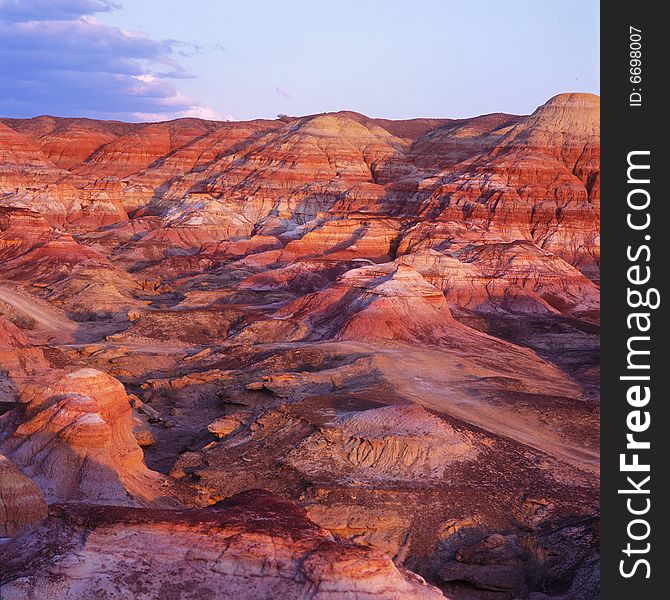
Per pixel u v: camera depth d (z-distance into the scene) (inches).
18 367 3006.9
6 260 5733.3
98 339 4271.7
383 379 3006.9
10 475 1546.5
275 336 4082.2
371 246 6683.1
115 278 5551.2
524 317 5039.4
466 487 2048.5
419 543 1867.6
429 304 4148.6
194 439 2596.0
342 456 2194.9
